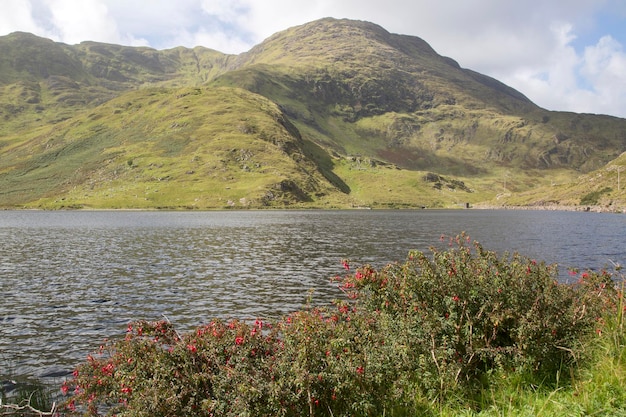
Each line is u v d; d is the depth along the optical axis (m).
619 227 117.56
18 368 19.41
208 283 39.44
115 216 189.25
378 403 9.25
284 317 11.27
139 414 8.44
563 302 11.28
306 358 9.02
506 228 115.56
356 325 10.95
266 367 9.13
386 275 11.98
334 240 81.19
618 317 10.47
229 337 9.86
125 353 9.57
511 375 10.12
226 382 8.64
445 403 9.55
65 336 24.27
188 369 9.23
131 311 29.66
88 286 38.00
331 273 44.88
